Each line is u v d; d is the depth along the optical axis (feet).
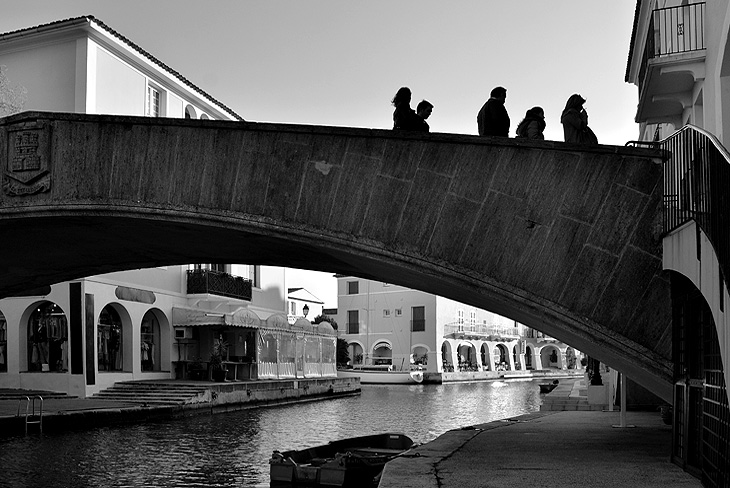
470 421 90.68
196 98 117.80
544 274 32.86
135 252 47.29
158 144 37.04
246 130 35.99
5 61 96.84
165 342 116.57
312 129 35.09
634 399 68.28
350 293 243.40
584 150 32.83
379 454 51.60
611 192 32.65
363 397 142.51
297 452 51.62
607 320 32.30
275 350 134.72
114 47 98.27
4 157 38.73
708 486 25.53
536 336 297.12
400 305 231.91
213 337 122.83
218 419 91.20
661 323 31.91
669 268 30.58
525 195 33.27
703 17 42.24
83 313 96.73
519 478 28.45
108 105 97.76
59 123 38.24
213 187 36.22
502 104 36.45
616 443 40.29
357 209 34.63
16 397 89.92
